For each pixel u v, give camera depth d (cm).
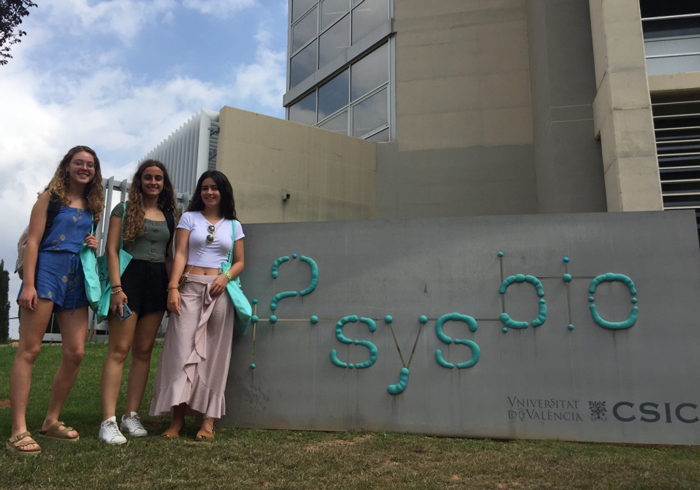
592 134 823
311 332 433
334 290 438
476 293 420
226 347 394
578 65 846
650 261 407
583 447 367
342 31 1288
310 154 1046
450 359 412
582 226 419
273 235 455
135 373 390
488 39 1091
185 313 381
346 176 1078
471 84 1086
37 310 333
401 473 298
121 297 360
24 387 329
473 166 1059
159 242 392
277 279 446
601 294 407
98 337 1117
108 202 1126
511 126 1052
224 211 420
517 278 417
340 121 1270
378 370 418
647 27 803
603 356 398
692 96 748
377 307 429
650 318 399
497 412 400
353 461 320
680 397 386
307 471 299
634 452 355
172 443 350
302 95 1397
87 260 354
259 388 429
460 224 433
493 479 291
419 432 405
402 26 1147
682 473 302
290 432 407
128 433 374
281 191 1005
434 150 1084
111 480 274
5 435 360
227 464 307
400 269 433
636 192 660
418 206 1076
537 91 973
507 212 1028
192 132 1131
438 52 1116
